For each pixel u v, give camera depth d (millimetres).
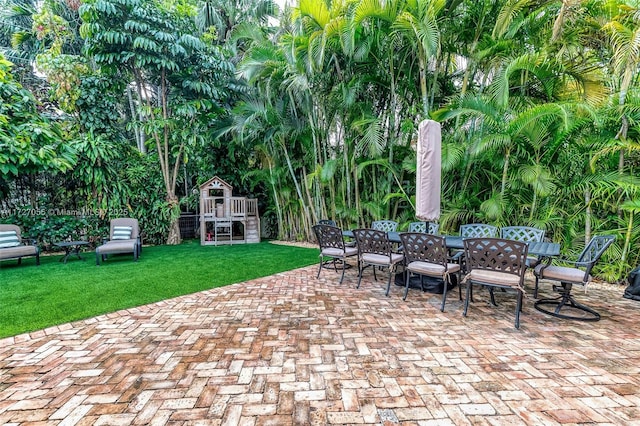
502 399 1658
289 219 8625
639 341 2361
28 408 1580
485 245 2693
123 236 5910
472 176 5043
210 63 7531
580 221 4141
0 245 4855
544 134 3996
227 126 7875
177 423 1474
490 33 4781
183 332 2535
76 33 8844
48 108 7840
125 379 1851
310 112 6492
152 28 6582
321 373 1922
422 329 2594
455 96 4988
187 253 6426
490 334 2492
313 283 4062
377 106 5922
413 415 1533
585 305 3188
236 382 1822
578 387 1765
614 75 3984
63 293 3549
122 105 10555
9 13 8859
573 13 3721
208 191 8242
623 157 3721
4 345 2289
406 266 3381
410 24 4156
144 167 7879
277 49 6535
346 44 4613
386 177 5762
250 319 2818
